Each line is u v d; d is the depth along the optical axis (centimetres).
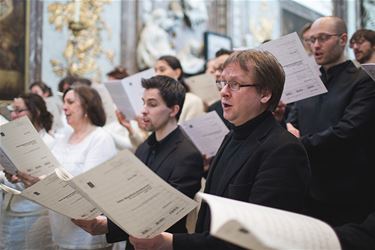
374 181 298
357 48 419
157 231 184
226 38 1092
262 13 1215
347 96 310
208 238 187
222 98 208
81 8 811
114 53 872
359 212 295
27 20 738
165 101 291
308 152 304
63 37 791
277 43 303
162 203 180
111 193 171
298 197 186
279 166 189
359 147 298
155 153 294
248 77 202
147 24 934
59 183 209
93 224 245
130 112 408
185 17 1013
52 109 465
